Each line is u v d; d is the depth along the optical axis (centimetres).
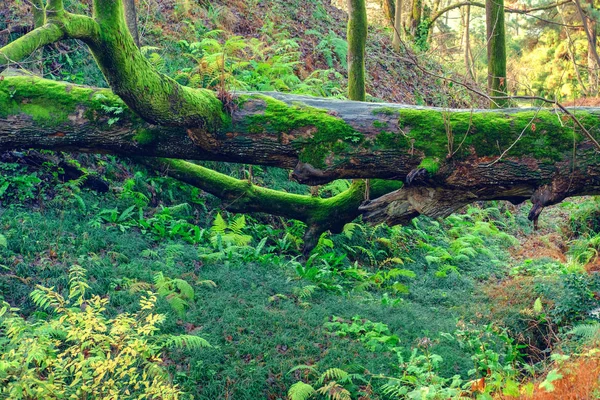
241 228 938
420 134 552
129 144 584
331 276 909
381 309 812
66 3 1060
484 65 2433
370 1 2473
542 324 818
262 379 603
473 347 725
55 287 662
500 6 1037
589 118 537
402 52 1839
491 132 539
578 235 1416
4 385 449
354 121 559
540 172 539
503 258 1212
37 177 824
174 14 1284
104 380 509
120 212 859
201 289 743
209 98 555
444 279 1022
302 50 1497
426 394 501
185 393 549
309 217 858
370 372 636
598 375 517
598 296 855
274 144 568
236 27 1428
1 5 967
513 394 523
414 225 1191
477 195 576
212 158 608
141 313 654
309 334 695
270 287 796
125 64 472
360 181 826
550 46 2772
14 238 713
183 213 936
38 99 559
